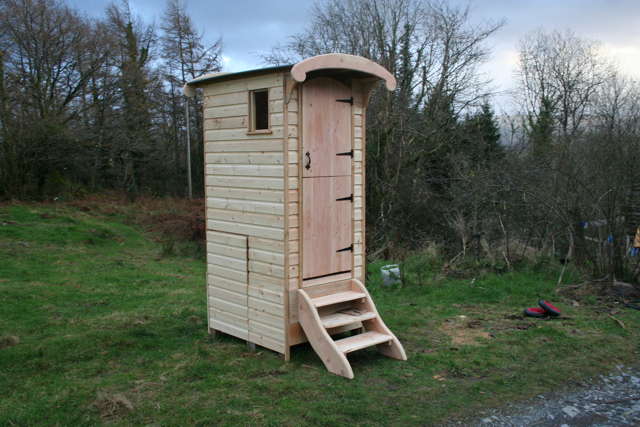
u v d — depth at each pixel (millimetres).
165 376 5109
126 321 7191
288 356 5438
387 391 4750
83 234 16953
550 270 9430
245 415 4219
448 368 5348
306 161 5395
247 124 5617
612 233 8484
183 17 31594
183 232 19031
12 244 14234
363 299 5824
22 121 22281
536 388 4867
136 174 30094
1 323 7035
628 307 7613
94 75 26047
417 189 16047
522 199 10203
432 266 10641
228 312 6113
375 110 16875
